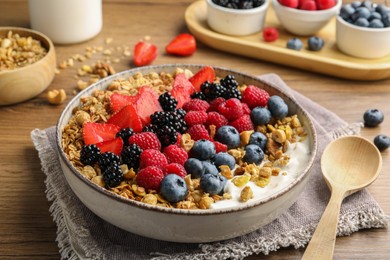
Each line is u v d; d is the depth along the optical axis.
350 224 0.63
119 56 0.84
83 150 0.62
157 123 0.65
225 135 0.65
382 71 0.81
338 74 0.82
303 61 0.82
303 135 0.67
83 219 0.63
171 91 0.69
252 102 0.68
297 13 0.85
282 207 0.60
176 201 0.60
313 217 0.64
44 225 0.63
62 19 0.83
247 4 0.85
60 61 0.82
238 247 0.61
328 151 0.68
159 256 0.61
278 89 0.69
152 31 0.89
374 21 0.82
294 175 0.63
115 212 0.58
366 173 0.67
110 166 0.61
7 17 0.89
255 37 0.86
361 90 0.80
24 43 0.79
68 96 0.77
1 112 0.75
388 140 0.72
